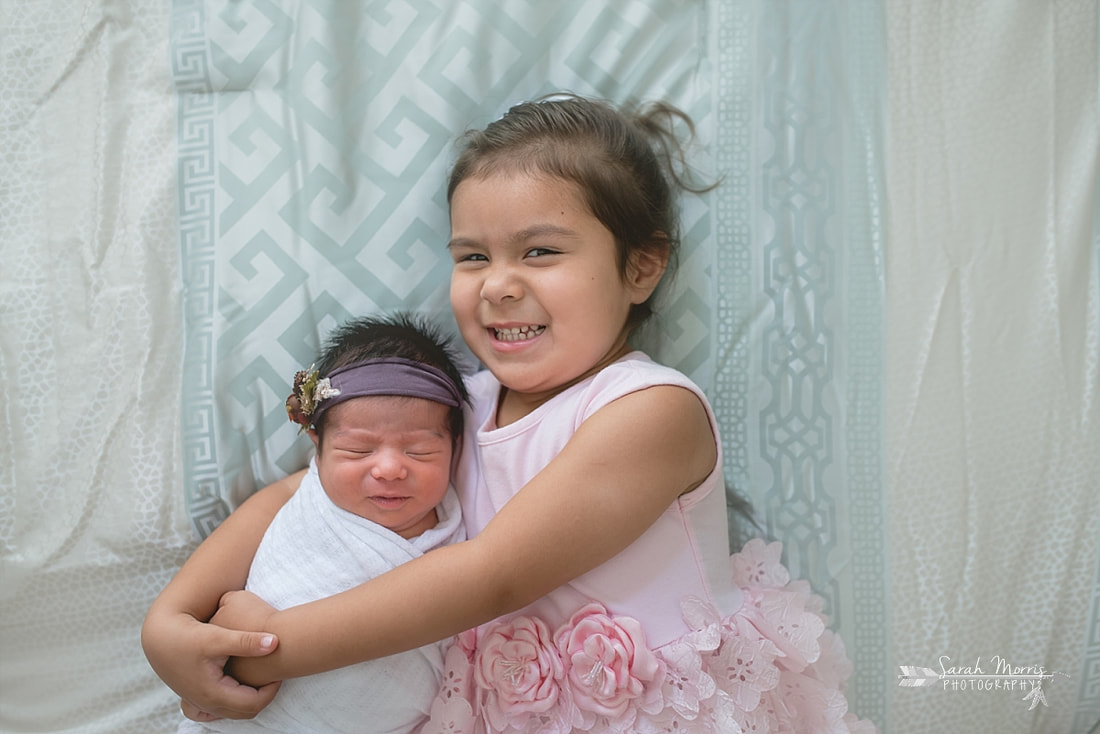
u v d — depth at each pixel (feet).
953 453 3.06
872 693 3.04
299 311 3.02
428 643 2.40
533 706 2.51
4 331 3.04
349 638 2.37
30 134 3.07
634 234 2.79
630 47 3.11
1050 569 3.09
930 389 3.07
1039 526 3.09
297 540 2.67
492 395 2.97
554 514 2.37
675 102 3.11
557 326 2.61
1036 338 3.09
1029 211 3.10
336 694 2.54
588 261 2.62
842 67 3.10
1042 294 3.09
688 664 2.48
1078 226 3.09
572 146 2.68
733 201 3.08
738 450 3.08
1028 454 3.09
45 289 3.04
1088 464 3.08
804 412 3.07
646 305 3.04
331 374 2.72
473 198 2.65
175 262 3.04
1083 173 3.10
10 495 3.02
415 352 2.77
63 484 3.02
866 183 3.09
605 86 3.12
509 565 2.35
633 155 2.81
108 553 3.02
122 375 3.02
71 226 3.05
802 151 3.09
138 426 3.01
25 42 3.07
